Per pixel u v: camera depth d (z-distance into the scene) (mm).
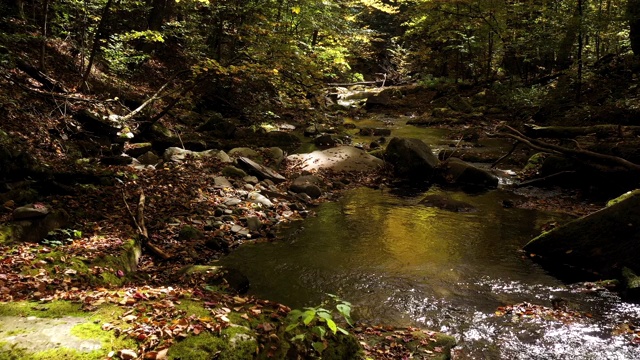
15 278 4336
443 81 28266
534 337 4645
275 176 10445
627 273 5742
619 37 22188
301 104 18797
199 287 5254
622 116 14680
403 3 34656
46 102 9656
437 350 4230
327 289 5699
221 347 3059
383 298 5484
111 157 9211
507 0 23656
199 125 14516
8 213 5793
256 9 15648
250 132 14711
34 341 2914
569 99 18125
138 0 14812
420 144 11938
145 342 3023
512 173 11758
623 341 4547
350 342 3635
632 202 6238
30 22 12742
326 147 14445
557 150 10359
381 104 24438
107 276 5059
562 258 6496
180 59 18797
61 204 6609
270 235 7430
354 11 34500
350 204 9414
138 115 12172
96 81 12961
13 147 6758
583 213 8664
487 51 27734
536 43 21359
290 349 3291
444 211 8938
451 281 5969
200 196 8398
